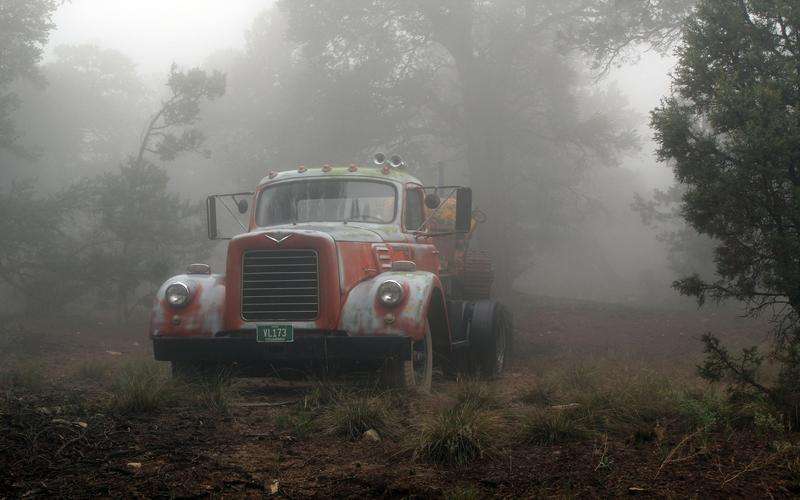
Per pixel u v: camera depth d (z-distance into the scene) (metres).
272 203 8.73
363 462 4.71
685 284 7.11
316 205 8.58
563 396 6.86
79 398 6.68
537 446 5.03
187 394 6.82
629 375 8.04
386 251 7.93
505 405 6.62
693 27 7.24
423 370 7.73
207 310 7.47
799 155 6.36
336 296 7.16
